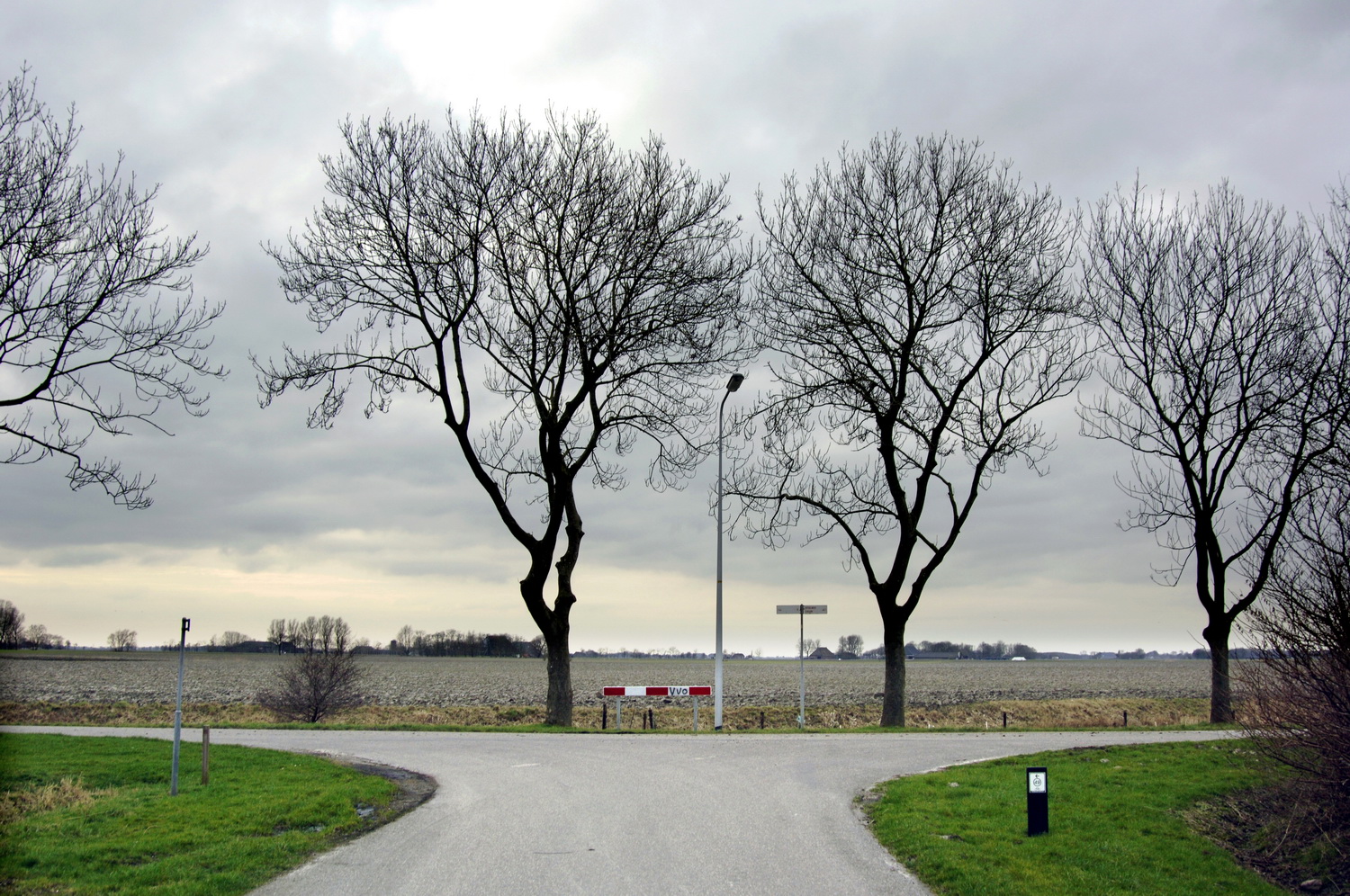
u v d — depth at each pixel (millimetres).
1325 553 10609
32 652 143000
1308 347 23234
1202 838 10703
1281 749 10781
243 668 93500
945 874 8922
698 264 24484
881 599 25219
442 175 24062
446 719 40438
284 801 11750
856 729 23453
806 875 8891
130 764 14641
